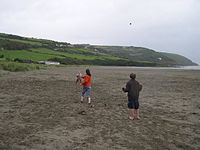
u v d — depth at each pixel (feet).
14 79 126.11
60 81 126.11
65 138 37.73
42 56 445.37
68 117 50.55
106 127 44.09
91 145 35.12
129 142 36.70
